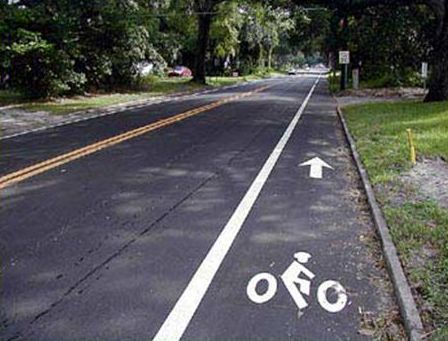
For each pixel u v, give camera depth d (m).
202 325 4.07
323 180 8.88
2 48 22.33
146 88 34.06
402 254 5.34
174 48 40.22
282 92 35.34
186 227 6.31
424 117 16.61
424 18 35.28
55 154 10.83
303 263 5.28
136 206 7.15
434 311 4.20
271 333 3.96
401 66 39.88
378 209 6.93
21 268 5.08
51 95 24.47
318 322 4.14
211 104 23.75
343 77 36.78
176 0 43.62
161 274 4.98
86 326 4.04
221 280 4.86
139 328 4.02
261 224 6.46
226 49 57.41
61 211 6.88
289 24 55.84
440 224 6.24
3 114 18.47
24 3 26.94
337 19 39.31
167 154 10.98
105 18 28.48
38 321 4.11
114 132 14.16
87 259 5.31
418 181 8.50
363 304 4.45
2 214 6.73
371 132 13.95
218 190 8.05
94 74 28.78
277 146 12.23
